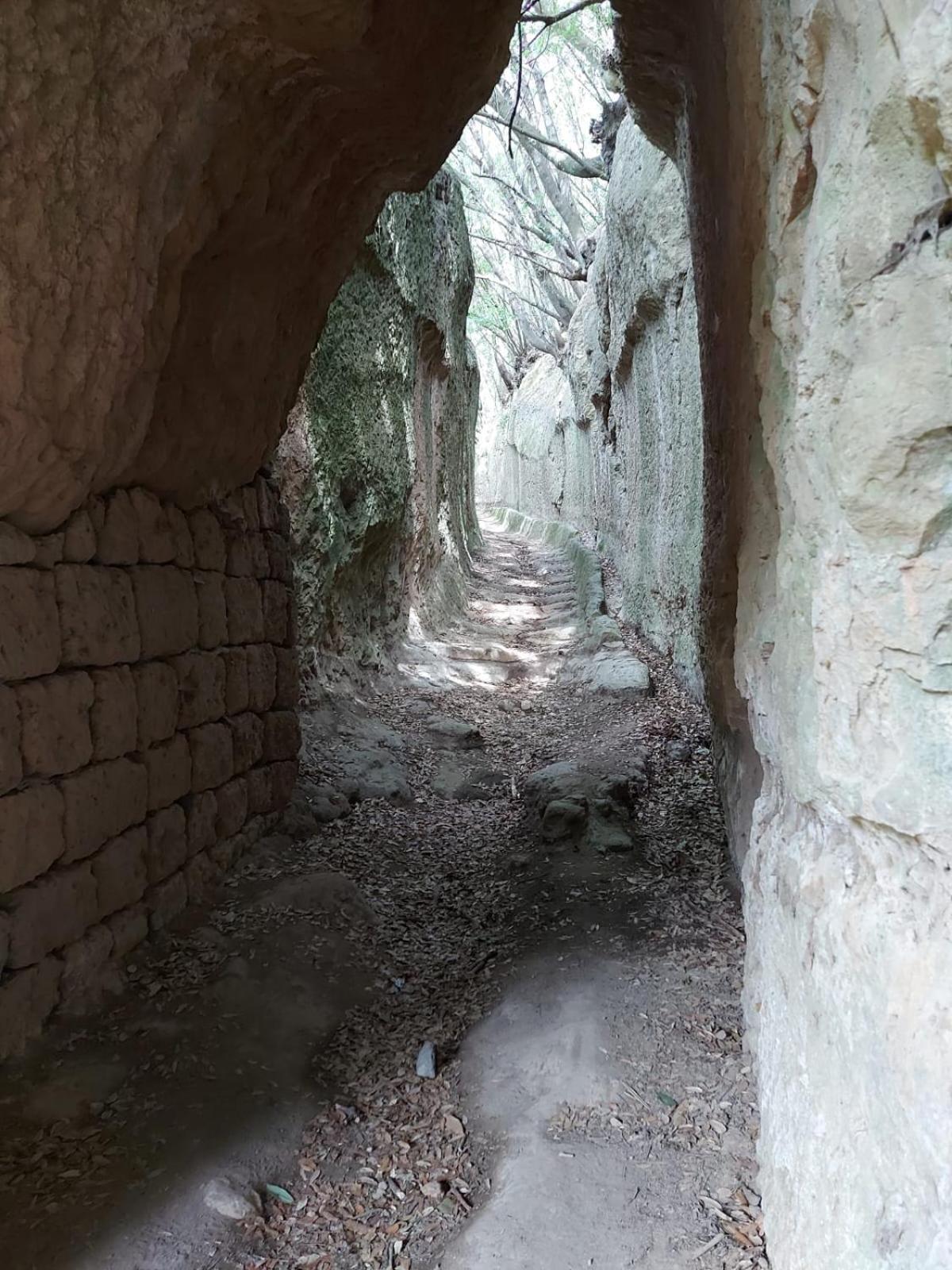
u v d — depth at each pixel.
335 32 3.21
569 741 7.91
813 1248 1.87
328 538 7.55
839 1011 1.75
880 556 1.46
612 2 4.62
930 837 1.41
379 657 9.15
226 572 4.82
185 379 4.07
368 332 8.73
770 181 2.23
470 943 4.36
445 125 4.62
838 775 1.66
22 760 3.05
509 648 11.52
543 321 24.78
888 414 1.38
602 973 3.78
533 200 18.50
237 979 3.66
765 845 2.76
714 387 4.27
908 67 1.27
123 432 3.50
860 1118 1.63
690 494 8.23
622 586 12.98
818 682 1.73
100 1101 2.92
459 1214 2.60
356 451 8.23
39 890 3.11
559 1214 2.46
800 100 1.82
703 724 7.63
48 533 3.31
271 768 5.26
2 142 2.40
